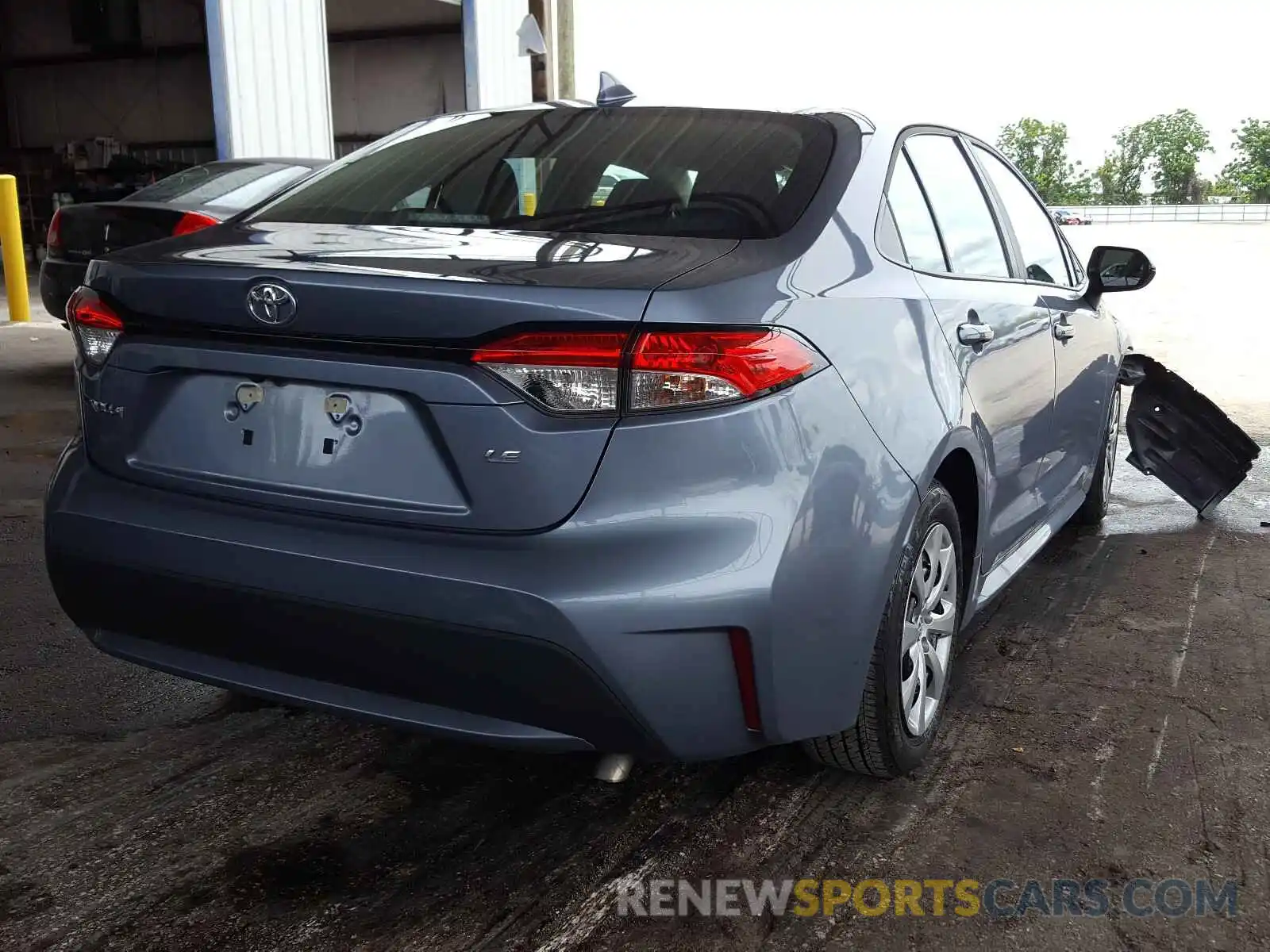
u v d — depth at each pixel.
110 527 2.06
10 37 19.92
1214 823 2.30
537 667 1.79
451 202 2.38
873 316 2.13
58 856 2.13
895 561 2.08
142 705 2.79
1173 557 4.14
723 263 1.94
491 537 1.80
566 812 2.32
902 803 2.38
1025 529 3.34
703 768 2.51
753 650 1.84
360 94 18.67
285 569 1.90
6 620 3.33
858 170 2.38
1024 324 2.97
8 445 5.59
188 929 1.93
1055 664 3.13
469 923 1.96
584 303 1.75
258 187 7.33
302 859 2.14
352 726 2.70
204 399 2.02
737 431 1.79
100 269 2.13
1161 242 36.09
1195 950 1.92
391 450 1.86
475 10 15.07
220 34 10.32
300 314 1.87
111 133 19.89
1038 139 120.94
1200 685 3.00
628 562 1.76
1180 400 4.63
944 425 2.27
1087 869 2.14
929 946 1.92
